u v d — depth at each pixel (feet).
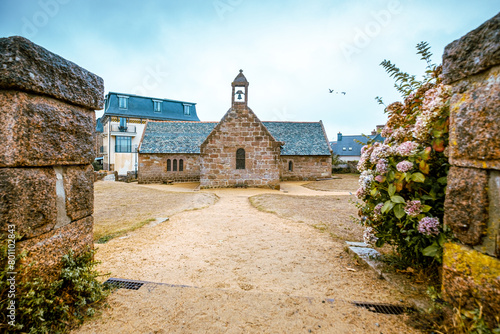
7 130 6.39
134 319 7.61
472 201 6.40
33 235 6.93
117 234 19.19
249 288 10.62
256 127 58.70
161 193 47.24
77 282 7.88
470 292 6.43
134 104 123.54
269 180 58.95
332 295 9.74
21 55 6.46
